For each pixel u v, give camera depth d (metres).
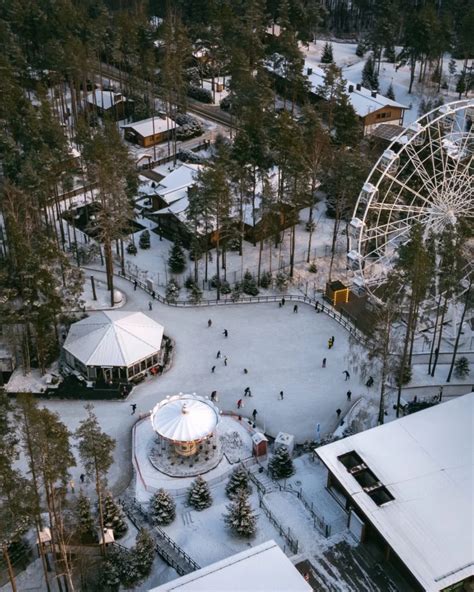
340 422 79.12
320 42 192.12
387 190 96.06
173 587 55.91
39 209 104.94
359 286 88.75
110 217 95.62
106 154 99.00
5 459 54.69
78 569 62.38
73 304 90.81
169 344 91.00
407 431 69.94
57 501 59.03
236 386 84.50
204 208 96.69
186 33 162.50
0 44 146.00
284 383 85.06
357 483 64.44
